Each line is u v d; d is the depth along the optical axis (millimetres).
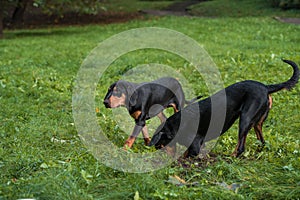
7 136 6477
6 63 12508
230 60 12117
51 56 13898
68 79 10359
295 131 6691
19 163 5234
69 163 5031
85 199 4262
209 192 4430
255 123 5512
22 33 20859
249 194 4453
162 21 21812
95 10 21109
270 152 5621
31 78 10281
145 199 4324
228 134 6383
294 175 4770
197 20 21500
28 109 7863
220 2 27547
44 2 19094
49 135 6488
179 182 4750
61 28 22547
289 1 23359
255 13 23812
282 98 8172
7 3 21578
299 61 11445
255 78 10000
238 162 5277
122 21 24109
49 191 4297
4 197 4309
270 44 14852
